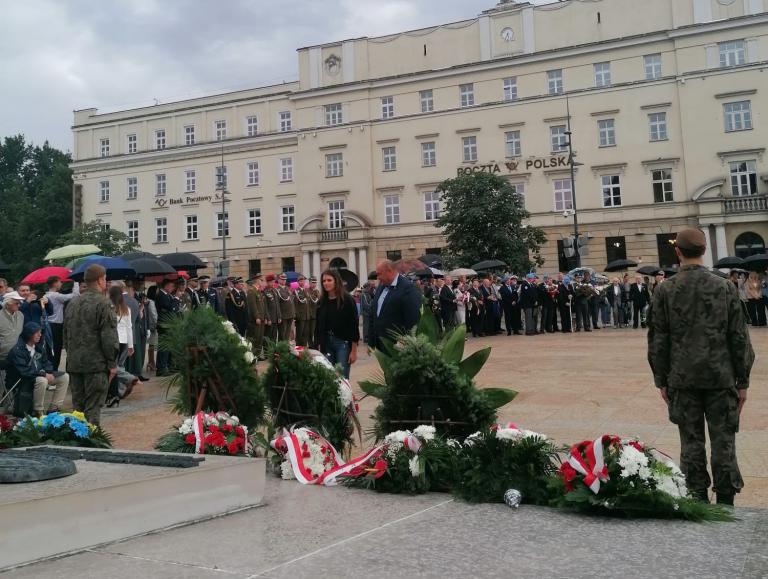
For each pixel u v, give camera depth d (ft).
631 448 12.50
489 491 13.35
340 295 27.58
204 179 174.81
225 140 172.24
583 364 40.83
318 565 9.44
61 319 39.52
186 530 11.50
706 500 13.43
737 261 74.28
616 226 135.23
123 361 32.83
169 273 48.39
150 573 9.18
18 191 253.03
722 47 129.70
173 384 18.88
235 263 170.91
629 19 136.26
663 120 133.39
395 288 23.79
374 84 153.58
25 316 33.01
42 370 29.32
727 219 126.21
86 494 10.57
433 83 149.48
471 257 117.80
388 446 14.82
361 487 14.96
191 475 12.23
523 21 143.23
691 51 131.03
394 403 16.16
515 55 142.41
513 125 142.61
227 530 11.45
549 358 45.09
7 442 17.62
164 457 13.98
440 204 148.15
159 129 183.01
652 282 85.81
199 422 16.66
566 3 140.56
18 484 11.44
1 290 35.99
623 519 11.84
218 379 18.02
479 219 117.50
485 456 13.87
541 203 140.67
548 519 11.87
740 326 13.29
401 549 10.16
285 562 9.59
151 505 11.49
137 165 182.29
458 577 8.88
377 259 151.94
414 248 149.28
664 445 19.31
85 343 22.76
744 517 11.98
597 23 138.41
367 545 10.39
